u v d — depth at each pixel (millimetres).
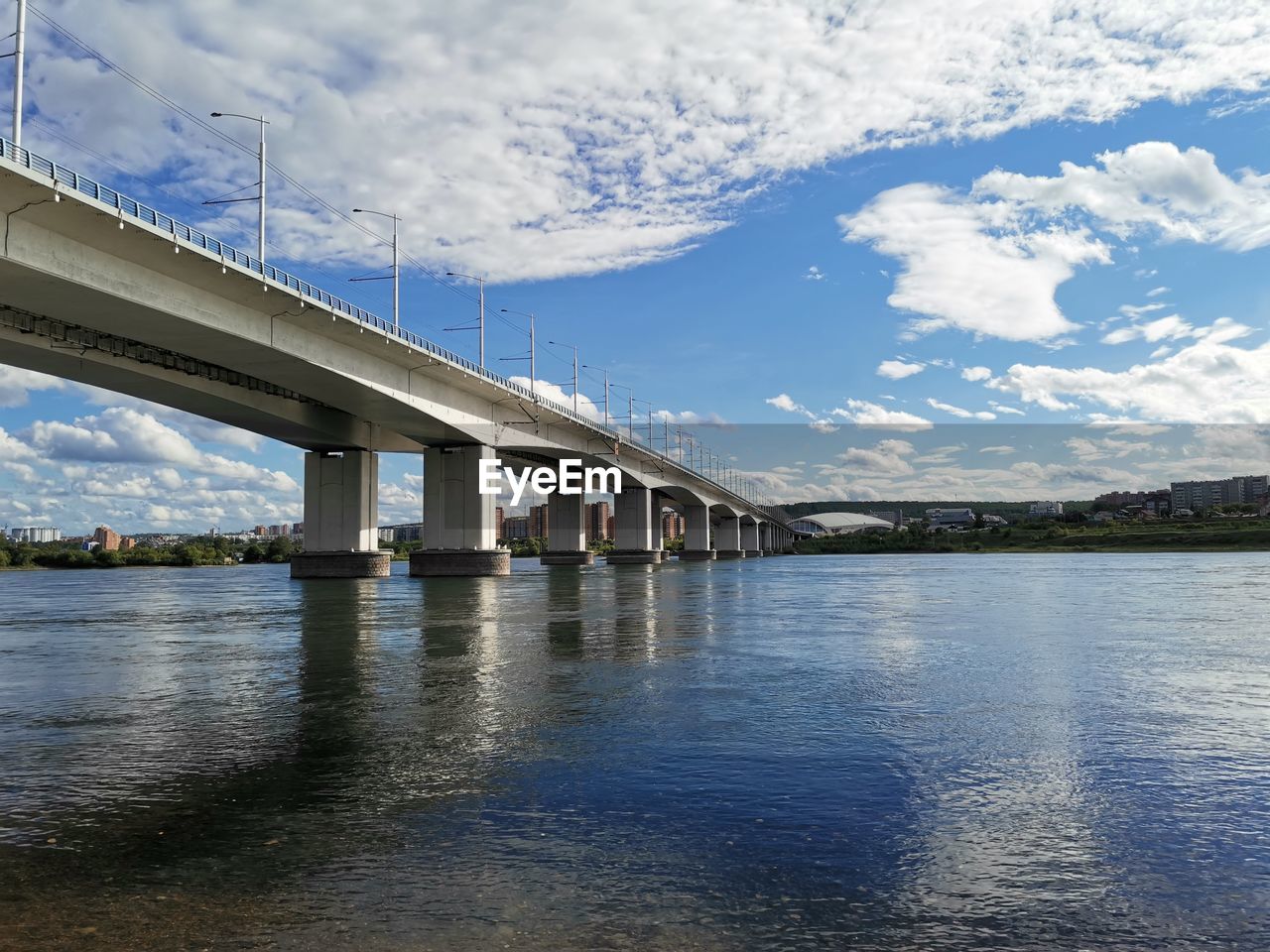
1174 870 7961
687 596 51125
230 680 19953
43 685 19688
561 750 12680
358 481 87625
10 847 8773
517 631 30562
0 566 156500
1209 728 13820
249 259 49312
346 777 11297
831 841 8750
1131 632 28391
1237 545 153250
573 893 7461
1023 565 112375
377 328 60344
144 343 54594
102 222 40469
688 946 6477
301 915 7062
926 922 6891
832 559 172875
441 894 7465
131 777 11430
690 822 9359
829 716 14984
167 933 6750
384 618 37156
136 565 173125
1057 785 10672
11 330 51156
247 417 74625
